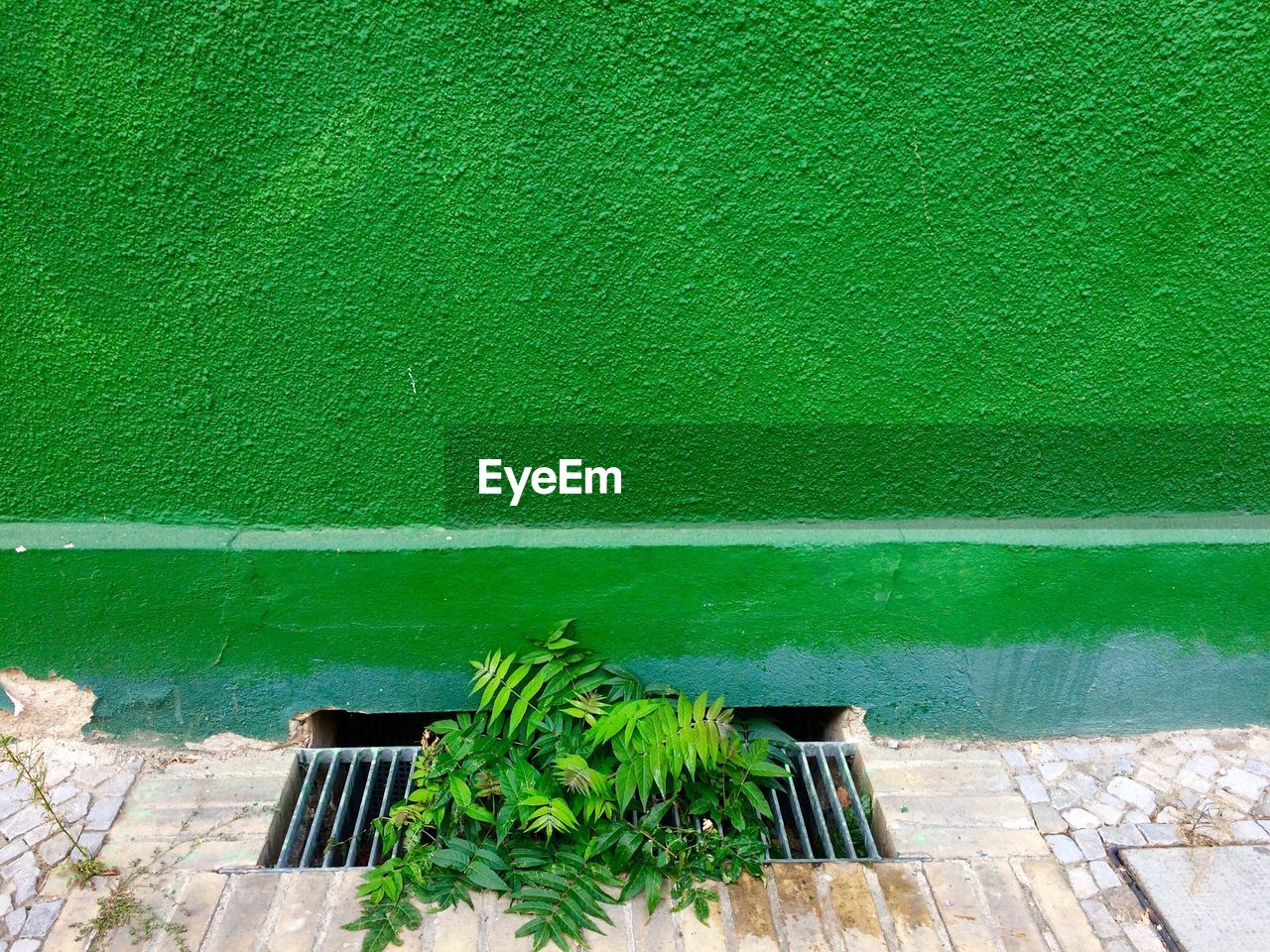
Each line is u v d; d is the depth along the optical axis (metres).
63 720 2.51
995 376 2.22
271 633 2.42
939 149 1.96
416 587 2.38
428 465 2.29
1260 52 1.84
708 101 1.90
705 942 1.99
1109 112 1.92
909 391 2.24
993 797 2.43
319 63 1.83
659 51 1.85
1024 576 2.41
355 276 2.04
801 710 2.93
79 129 1.85
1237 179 1.97
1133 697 2.59
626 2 1.79
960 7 1.82
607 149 1.94
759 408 2.25
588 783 2.09
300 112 1.88
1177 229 2.04
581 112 1.90
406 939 1.98
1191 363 2.19
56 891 2.09
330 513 2.34
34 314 2.03
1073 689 2.57
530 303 2.10
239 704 2.51
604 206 2.00
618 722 2.15
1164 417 2.27
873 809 2.45
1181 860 2.23
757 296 2.11
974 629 2.49
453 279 2.06
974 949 2.01
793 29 1.83
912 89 1.90
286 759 2.51
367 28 1.80
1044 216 2.03
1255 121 1.91
